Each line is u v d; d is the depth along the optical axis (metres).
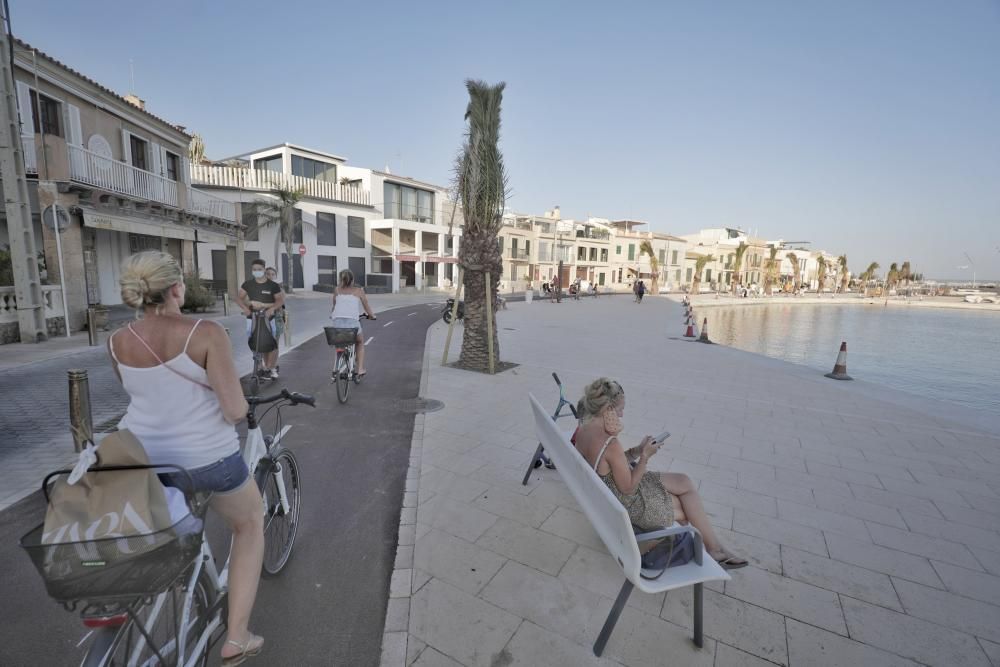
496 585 3.12
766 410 7.48
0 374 7.95
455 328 17.38
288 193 29.44
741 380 9.85
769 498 4.45
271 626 2.73
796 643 2.71
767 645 2.69
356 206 36.16
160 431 1.92
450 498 4.26
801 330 30.53
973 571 3.42
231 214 22.44
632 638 2.71
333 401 7.20
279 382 8.22
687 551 2.69
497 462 5.06
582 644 2.66
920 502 4.42
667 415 7.10
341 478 4.63
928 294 101.06
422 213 41.50
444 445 5.51
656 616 2.89
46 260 11.70
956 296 91.44
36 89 12.26
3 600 2.85
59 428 5.61
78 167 12.90
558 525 3.85
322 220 34.50
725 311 42.97
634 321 23.61
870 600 3.09
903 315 47.81
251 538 2.25
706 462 5.29
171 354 1.87
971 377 14.96
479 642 2.65
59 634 2.61
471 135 9.35
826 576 3.32
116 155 16.72
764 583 3.23
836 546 3.68
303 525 3.79
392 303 28.80
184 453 1.94
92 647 1.70
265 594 3.00
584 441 3.07
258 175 31.67
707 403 7.85
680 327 21.97
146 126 18.17
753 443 5.92
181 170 20.67
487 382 8.73
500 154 9.38
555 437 3.54
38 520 3.71
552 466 4.89
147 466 1.68
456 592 3.05
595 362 11.48
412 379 8.82
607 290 64.50
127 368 1.87
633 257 73.88
